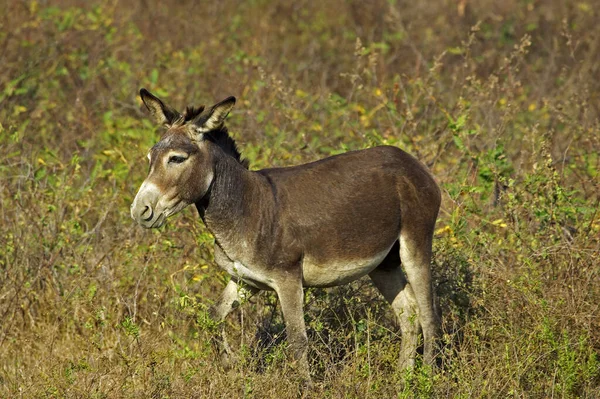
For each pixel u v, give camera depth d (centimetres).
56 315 2369
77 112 3475
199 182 1966
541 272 2300
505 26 4659
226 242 2047
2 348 2317
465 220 2517
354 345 2203
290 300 2055
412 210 2205
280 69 4088
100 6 4353
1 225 2656
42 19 4175
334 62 4397
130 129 3089
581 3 4784
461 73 3941
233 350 2195
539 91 3834
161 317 2353
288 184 2102
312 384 2019
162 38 4297
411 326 2245
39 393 1952
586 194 2795
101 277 2464
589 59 4119
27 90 3553
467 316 2288
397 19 4516
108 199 2756
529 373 2036
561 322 2144
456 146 2973
